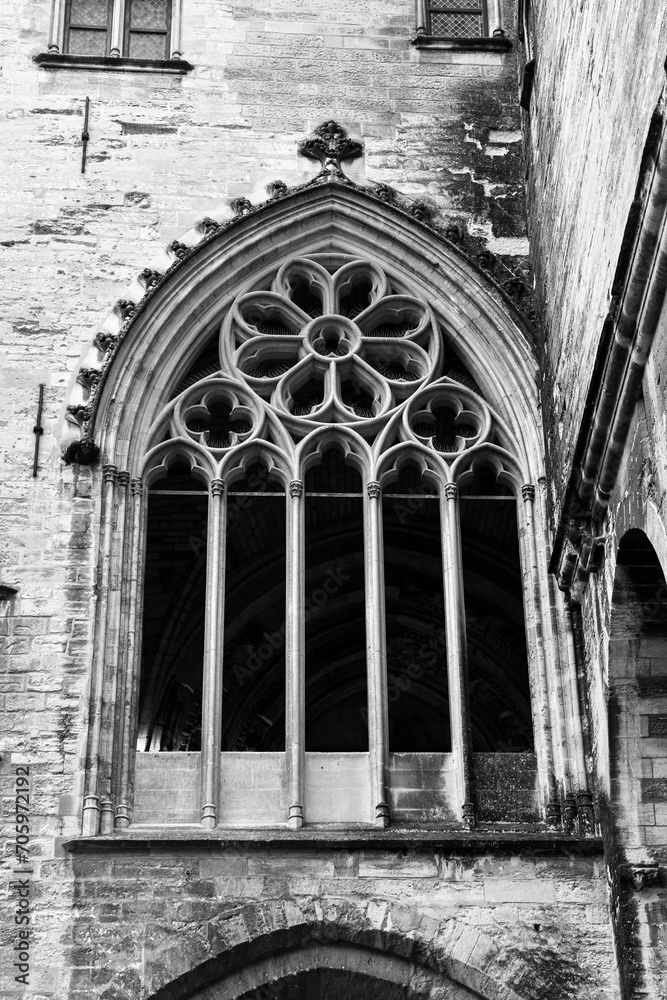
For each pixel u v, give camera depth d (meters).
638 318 19.56
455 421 27.64
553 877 23.14
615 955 22.59
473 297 27.97
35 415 26.56
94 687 24.38
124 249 28.08
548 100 26.94
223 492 26.20
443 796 24.36
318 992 22.84
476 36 31.12
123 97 29.33
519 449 26.98
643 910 22.16
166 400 27.09
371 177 29.08
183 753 24.55
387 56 30.20
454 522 26.25
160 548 31.73
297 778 24.25
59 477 26.05
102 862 23.05
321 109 29.62
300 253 28.47
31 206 28.22
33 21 29.98
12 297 27.47
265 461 26.67
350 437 26.80
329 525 33.16
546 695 24.94
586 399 21.91
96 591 25.14
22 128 28.88
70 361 27.09
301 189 28.47
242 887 22.97
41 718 24.14
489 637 32.31
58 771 23.78
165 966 22.42
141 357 27.02
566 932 22.80
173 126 29.16
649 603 22.41
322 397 29.94
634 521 20.69
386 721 24.73
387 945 22.75
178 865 23.06
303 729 24.67
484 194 29.09
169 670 31.14
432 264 28.22
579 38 24.16
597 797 23.55
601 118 22.34
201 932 22.66
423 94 29.89
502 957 22.66
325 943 22.88
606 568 22.72
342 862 23.19
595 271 22.58
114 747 24.12
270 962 22.78
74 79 29.39
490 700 32.25
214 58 29.83
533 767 24.66
